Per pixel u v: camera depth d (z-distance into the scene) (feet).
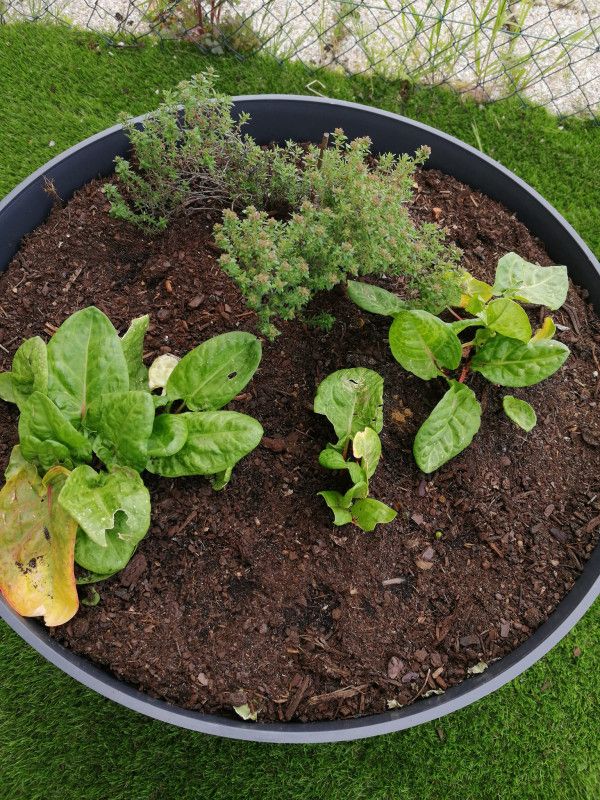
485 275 2.35
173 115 2.16
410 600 1.98
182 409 2.05
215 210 2.35
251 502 2.01
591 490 2.14
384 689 1.87
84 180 2.38
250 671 1.85
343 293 2.25
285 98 2.38
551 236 2.43
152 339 2.15
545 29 3.52
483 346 2.14
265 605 1.92
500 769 2.29
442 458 2.01
